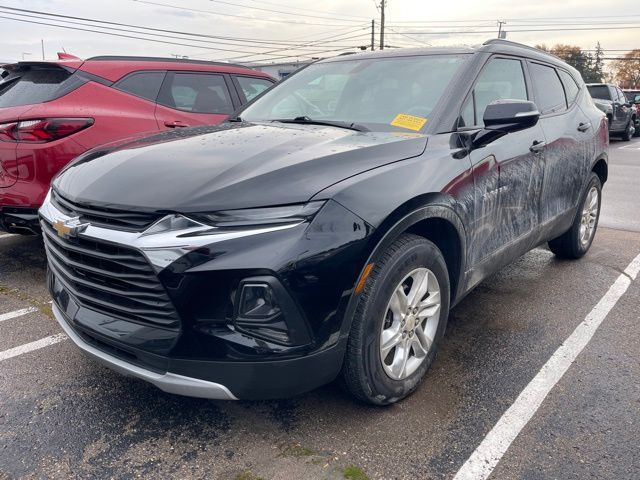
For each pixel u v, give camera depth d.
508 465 2.28
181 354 2.12
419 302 2.70
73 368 3.07
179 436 2.48
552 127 3.93
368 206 2.29
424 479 2.20
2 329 3.54
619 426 2.53
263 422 2.58
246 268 2.05
